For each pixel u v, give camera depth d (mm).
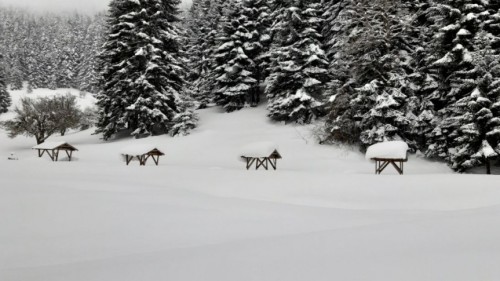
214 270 5070
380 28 30281
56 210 11602
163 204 12969
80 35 133000
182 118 38094
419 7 33312
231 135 36906
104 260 6582
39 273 5863
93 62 101750
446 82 28469
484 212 9086
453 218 8281
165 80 39781
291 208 12781
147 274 5125
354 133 31344
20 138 49625
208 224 10250
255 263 5277
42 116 42031
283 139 34250
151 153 27297
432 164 28609
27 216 10883
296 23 37406
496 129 23250
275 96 39875
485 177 16984
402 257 4961
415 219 8969
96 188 16578
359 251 5570
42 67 108062
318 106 36031
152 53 38625
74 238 8938
